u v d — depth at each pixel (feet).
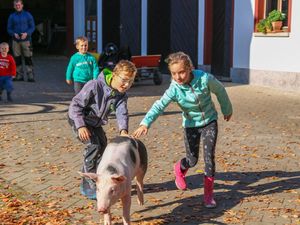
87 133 18.72
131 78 18.16
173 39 62.23
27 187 21.45
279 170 24.13
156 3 63.87
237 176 23.16
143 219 18.01
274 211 18.84
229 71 57.36
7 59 43.37
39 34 93.04
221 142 29.63
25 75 58.65
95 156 19.72
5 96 46.65
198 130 19.62
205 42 59.11
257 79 53.78
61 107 41.09
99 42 72.23
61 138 30.42
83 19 75.25
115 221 17.75
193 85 18.76
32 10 93.09
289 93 49.19
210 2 58.49
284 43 50.80
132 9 66.90
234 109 40.70
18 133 31.65
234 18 55.31
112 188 14.87
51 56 84.48
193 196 20.45
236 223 17.69
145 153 18.33
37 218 17.99
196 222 17.75
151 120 18.69
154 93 48.60
